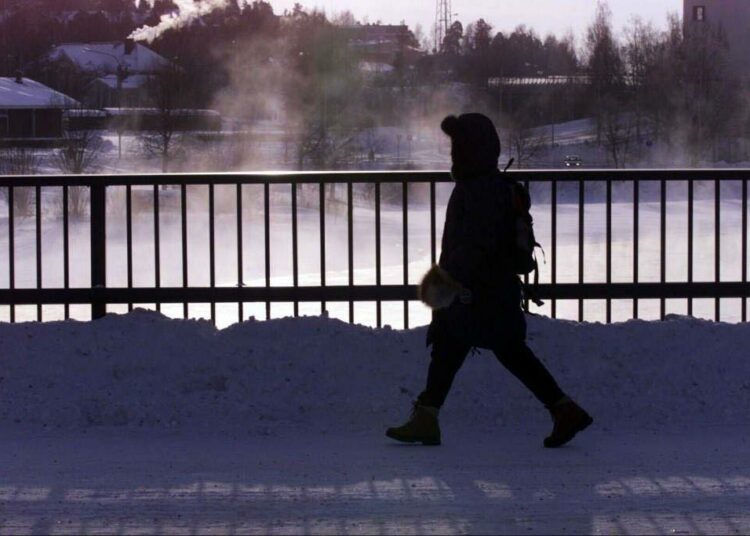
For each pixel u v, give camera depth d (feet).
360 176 29.04
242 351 25.55
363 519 16.96
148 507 17.61
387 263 95.61
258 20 246.06
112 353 25.68
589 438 22.06
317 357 25.26
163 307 54.24
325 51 234.58
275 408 23.54
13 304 28.84
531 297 21.08
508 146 217.56
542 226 130.00
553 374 24.71
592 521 16.87
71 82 288.30
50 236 112.78
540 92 269.23
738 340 26.04
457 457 20.61
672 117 229.86
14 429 22.79
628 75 260.62
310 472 19.62
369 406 23.57
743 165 212.84
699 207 151.64
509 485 18.76
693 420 23.20
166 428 22.94
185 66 230.68
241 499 18.02
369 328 26.91
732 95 234.38
